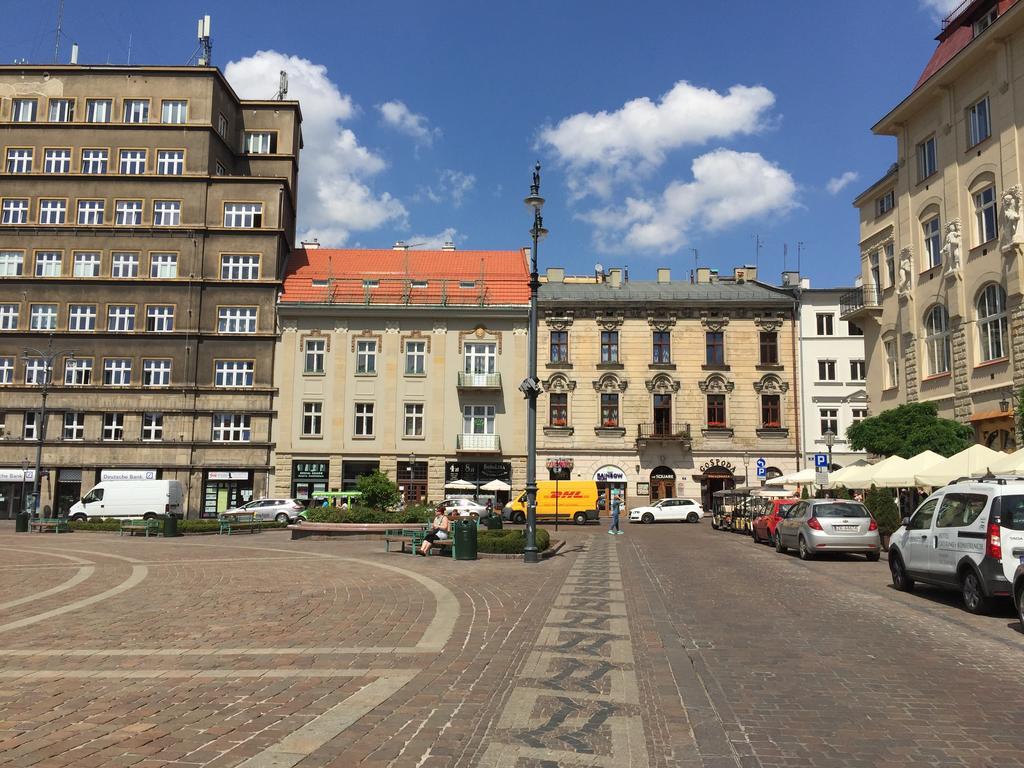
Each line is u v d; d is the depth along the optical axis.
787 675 7.36
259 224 50.44
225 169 52.62
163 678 7.16
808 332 51.12
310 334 49.56
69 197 49.75
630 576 15.95
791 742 5.44
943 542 11.98
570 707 6.26
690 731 5.66
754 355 51.12
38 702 6.33
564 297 52.00
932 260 30.75
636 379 51.00
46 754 5.06
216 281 49.28
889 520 22.42
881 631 9.67
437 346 50.09
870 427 28.02
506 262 55.97
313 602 11.98
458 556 19.39
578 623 10.16
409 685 6.93
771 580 15.31
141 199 49.88
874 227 35.47
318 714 6.01
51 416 47.94
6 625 9.98
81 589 13.66
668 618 10.62
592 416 50.75
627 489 50.16
